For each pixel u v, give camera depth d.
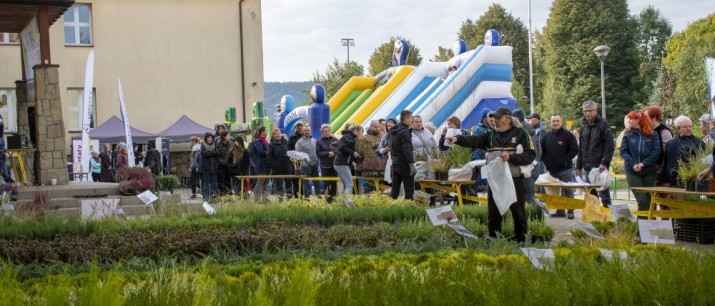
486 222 13.17
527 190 15.26
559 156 15.90
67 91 35.97
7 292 4.71
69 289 4.79
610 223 12.40
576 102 73.69
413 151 17.20
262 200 16.97
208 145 21.47
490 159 11.06
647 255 6.86
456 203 17.50
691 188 11.70
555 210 17.08
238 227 12.00
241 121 38.56
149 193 15.47
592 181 15.06
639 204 12.84
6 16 21.52
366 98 34.06
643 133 12.86
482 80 29.56
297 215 13.13
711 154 12.14
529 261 6.50
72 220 12.09
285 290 5.03
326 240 10.62
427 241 10.31
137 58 37.06
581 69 74.50
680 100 63.28
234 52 38.47
